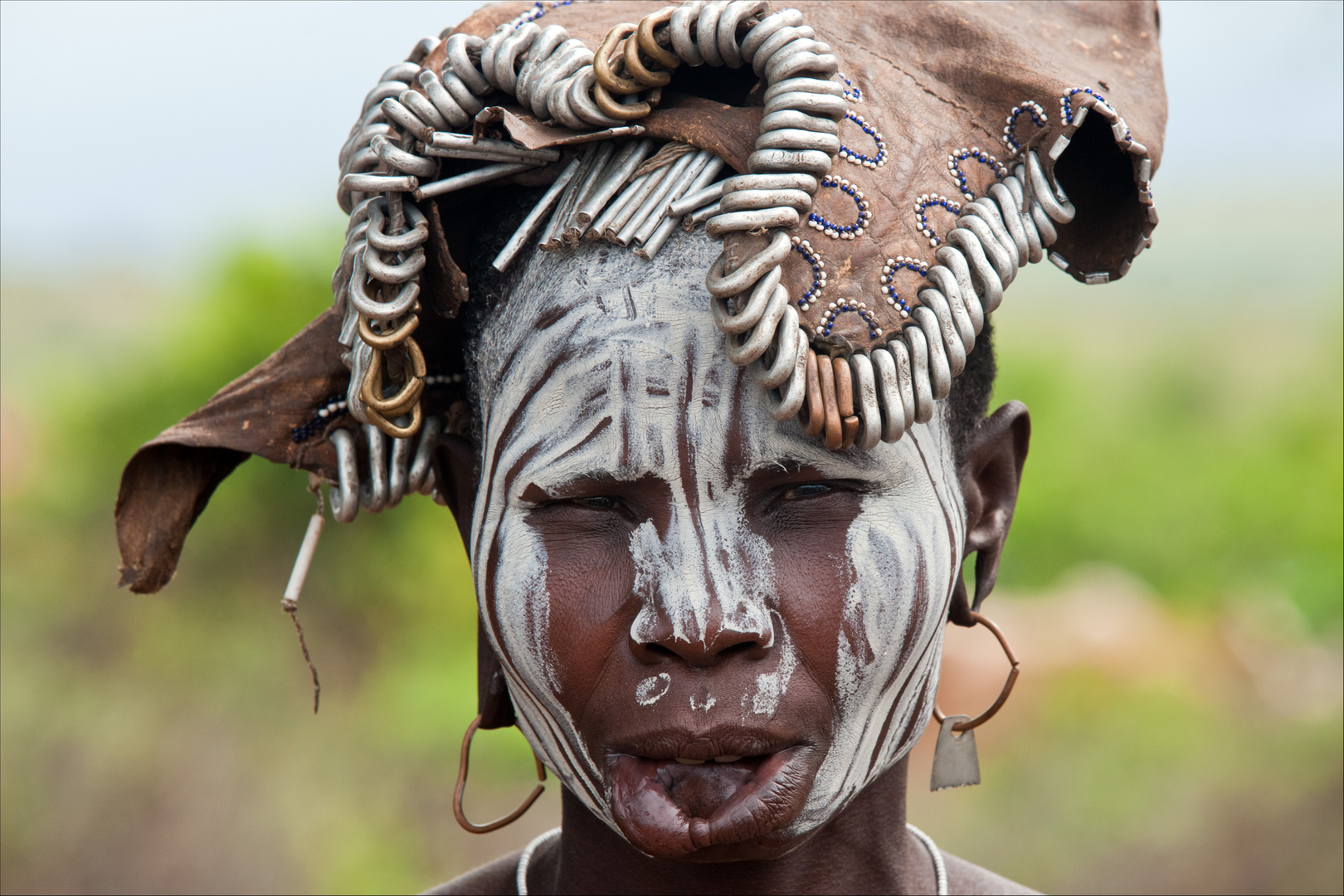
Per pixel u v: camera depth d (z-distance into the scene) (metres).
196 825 13.91
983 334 4.09
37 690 15.12
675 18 3.30
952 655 14.44
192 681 15.42
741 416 3.46
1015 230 3.43
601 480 3.53
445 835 13.53
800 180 3.18
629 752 3.51
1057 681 14.61
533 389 3.62
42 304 29.77
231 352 15.99
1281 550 17.77
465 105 3.52
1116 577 17.19
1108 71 3.82
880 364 3.22
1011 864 12.45
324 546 16.08
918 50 3.70
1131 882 12.38
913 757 13.20
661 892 4.04
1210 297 29.95
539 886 4.54
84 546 16.44
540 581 3.62
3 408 18.80
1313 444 20.03
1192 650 15.59
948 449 3.84
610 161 3.54
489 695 4.14
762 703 3.43
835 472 3.51
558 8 3.88
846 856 4.09
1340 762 13.34
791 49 3.21
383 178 3.49
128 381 16.56
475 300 3.86
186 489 4.30
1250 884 12.26
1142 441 20.00
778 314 3.13
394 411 3.65
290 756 14.53
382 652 15.92
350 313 3.76
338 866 13.14
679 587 3.43
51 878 13.45
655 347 3.49
